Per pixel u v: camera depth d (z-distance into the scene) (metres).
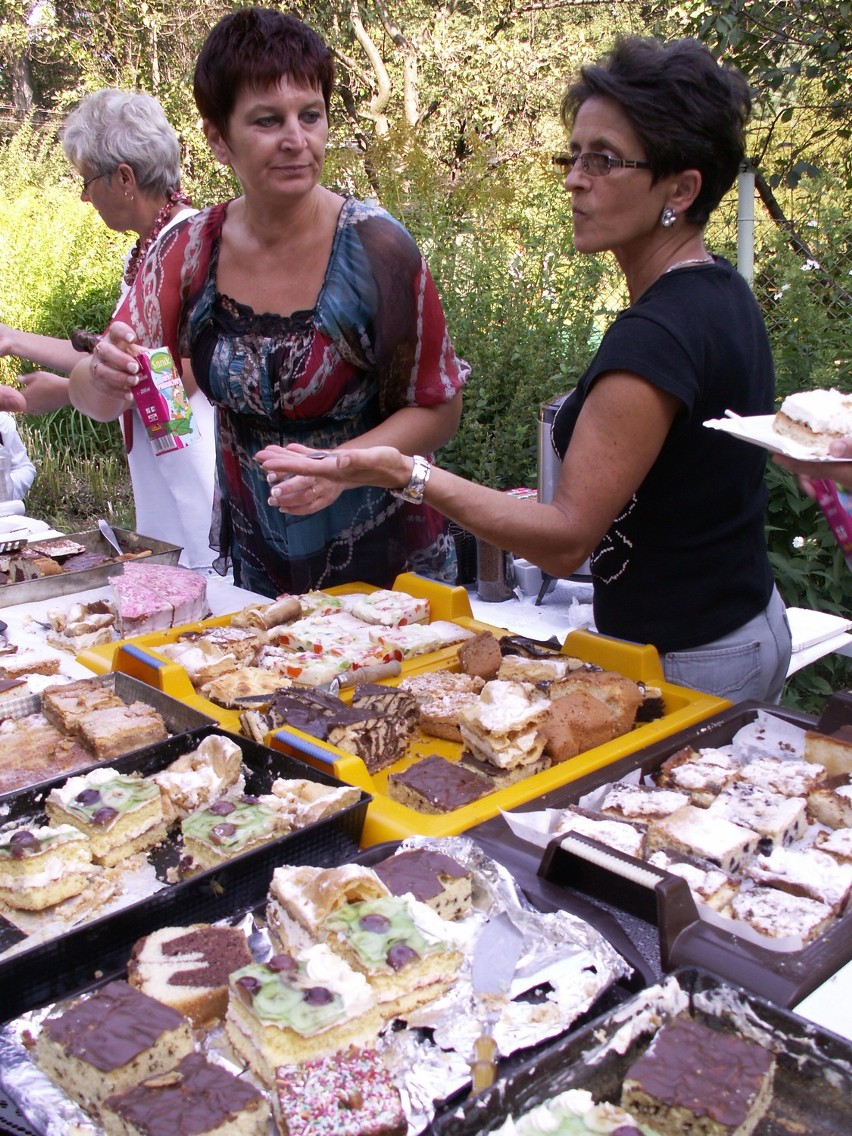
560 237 6.02
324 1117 1.14
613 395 1.98
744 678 2.36
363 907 1.47
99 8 13.17
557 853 1.58
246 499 3.16
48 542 3.61
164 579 3.06
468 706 2.11
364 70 12.05
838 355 4.37
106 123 3.54
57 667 2.69
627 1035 1.23
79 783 1.90
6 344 3.72
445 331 3.02
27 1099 1.22
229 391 2.92
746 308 2.16
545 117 11.32
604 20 11.55
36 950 1.39
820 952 1.39
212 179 11.42
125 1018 1.27
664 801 1.81
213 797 1.93
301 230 2.77
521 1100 1.15
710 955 1.38
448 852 1.64
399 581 3.03
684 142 1.97
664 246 2.15
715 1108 1.12
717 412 2.10
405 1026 1.35
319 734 2.08
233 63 2.43
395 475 2.01
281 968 1.34
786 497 4.15
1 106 15.70
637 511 2.24
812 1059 1.20
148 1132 1.11
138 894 1.76
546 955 1.44
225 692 2.35
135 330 3.03
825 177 5.08
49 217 11.07
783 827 1.76
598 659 2.43
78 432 9.41
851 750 1.93
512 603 3.48
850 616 4.36
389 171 7.37
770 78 5.38
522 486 5.60
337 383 2.88
